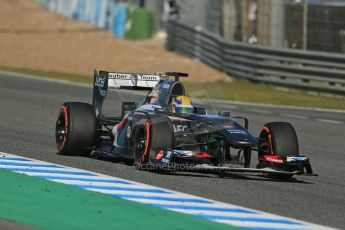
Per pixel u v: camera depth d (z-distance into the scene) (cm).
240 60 10294
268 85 9731
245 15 11194
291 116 7381
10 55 12306
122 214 2794
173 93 3866
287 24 9944
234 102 8456
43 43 13725
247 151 3641
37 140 4919
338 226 2816
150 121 3650
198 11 12756
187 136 3769
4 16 16938
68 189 3228
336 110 8144
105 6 16588
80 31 15750
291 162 3569
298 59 9375
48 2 19200
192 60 12169
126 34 15825
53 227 2566
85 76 10456
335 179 4016
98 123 4225
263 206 3086
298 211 3041
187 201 3070
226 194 3278
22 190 3183
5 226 2567
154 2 17238
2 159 4031
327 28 9369
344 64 8931
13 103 7138
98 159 4156
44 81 9481
